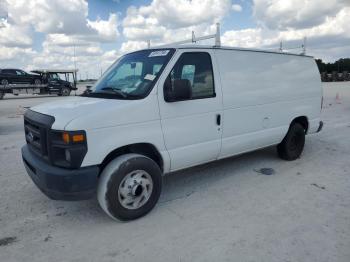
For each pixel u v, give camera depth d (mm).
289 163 5801
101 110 3359
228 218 3682
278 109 5359
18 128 10281
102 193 3432
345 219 3602
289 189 4535
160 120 3766
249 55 4887
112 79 4309
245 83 4754
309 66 6090
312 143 7355
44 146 3422
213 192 4484
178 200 4230
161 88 3756
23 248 3152
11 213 3914
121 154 3727
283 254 2945
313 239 3188
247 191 4496
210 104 4258
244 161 5941
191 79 4074
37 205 4141
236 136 4703
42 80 27859
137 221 3664
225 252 2998
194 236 3301
